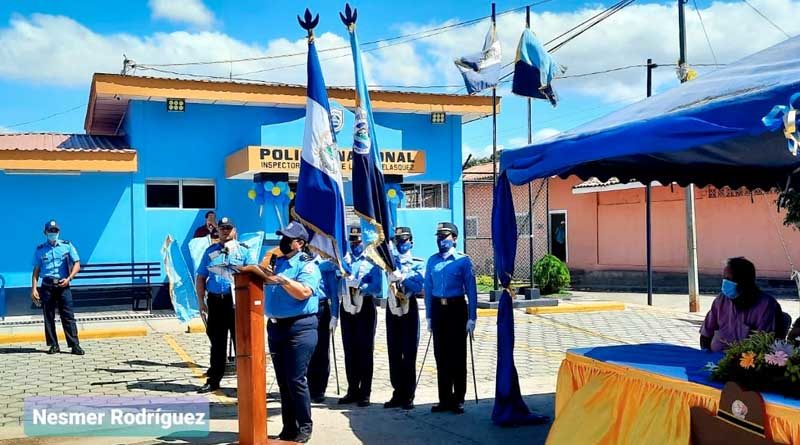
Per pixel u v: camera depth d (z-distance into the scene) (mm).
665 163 7391
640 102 6047
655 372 4895
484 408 7547
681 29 15398
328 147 6281
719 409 4293
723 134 4379
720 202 23078
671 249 24547
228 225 8227
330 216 6180
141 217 15711
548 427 6762
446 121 18406
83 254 15258
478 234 25984
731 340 5883
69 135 17938
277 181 15617
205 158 16266
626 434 5016
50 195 15039
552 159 5797
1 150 13977
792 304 17266
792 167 7574
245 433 5758
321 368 7855
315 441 6312
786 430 3873
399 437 6445
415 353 7586
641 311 16438
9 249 14727
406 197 18375
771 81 4566
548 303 16656
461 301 7305
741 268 5836
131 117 15828
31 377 9125
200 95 15641
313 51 6363
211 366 8273
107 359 10406
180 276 9906
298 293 5969
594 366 5555
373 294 7617
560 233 28469
